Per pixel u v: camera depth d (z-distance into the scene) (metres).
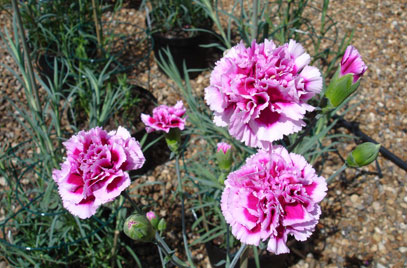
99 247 0.37
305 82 0.22
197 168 0.43
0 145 0.51
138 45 0.65
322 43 0.63
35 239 0.37
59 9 0.57
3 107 0.55
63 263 0.36
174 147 0.30
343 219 0.44
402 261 0.41
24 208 0.35
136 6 0.71
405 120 0.53
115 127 0.49
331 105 0.24
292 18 0.54
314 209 0.21
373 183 0.47
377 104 0.55
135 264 0.41
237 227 0.21
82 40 0.54
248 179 0.21
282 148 0.22
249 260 0.36
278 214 0.20
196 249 0.42
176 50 0.58
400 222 0.44
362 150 0.25
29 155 0.50
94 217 0.35
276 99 0.21
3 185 0.46
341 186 0.47
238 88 0.21
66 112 0.52
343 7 0.69
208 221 0.41
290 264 0.41
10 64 0.60
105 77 0.46
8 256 0.36
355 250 0.42
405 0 0.69
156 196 0.46
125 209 0.39
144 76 0.60
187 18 0.59
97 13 0.56
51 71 0.56
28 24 0.58
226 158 0.28
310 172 0.21
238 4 0.69
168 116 0.29
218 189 0.38
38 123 0.39
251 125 0.21
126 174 0.22
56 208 0.39
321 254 0.42
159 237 0.25
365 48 0.62
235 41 0.64
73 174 0.22
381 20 0.66
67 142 0.23
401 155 0.50
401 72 0.59
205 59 0.62
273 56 0.21
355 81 0.23
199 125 0.42
